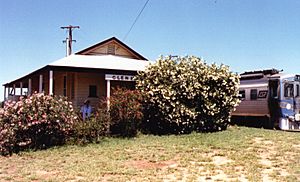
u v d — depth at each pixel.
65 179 10.13
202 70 19.67
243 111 23.28
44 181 9.95
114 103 18.03
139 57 26.11
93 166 11.70
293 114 21.02
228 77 19.98
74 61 20.58
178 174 10.57
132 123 18.12
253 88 22.70
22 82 29.73
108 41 25.28
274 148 14.06
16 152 14.56
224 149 14.06
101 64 20.75
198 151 13.80
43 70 19.14
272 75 21.70
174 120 18.67
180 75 19.05
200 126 19.53
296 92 21.34
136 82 19.75
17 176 10.65
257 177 10.02
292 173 10.42
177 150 14.11
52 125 15.54
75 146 15.59
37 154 14.09
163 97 18.55
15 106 15.15
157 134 18.84
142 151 14.10
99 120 17.28
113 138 17.47
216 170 10.98
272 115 21.23
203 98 19.41
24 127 14.88
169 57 19.80
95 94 21.70
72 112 16.45
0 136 14.63
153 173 10.73
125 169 11.26
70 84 22.30
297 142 15.34
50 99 15.83
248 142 15.41
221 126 20.12
